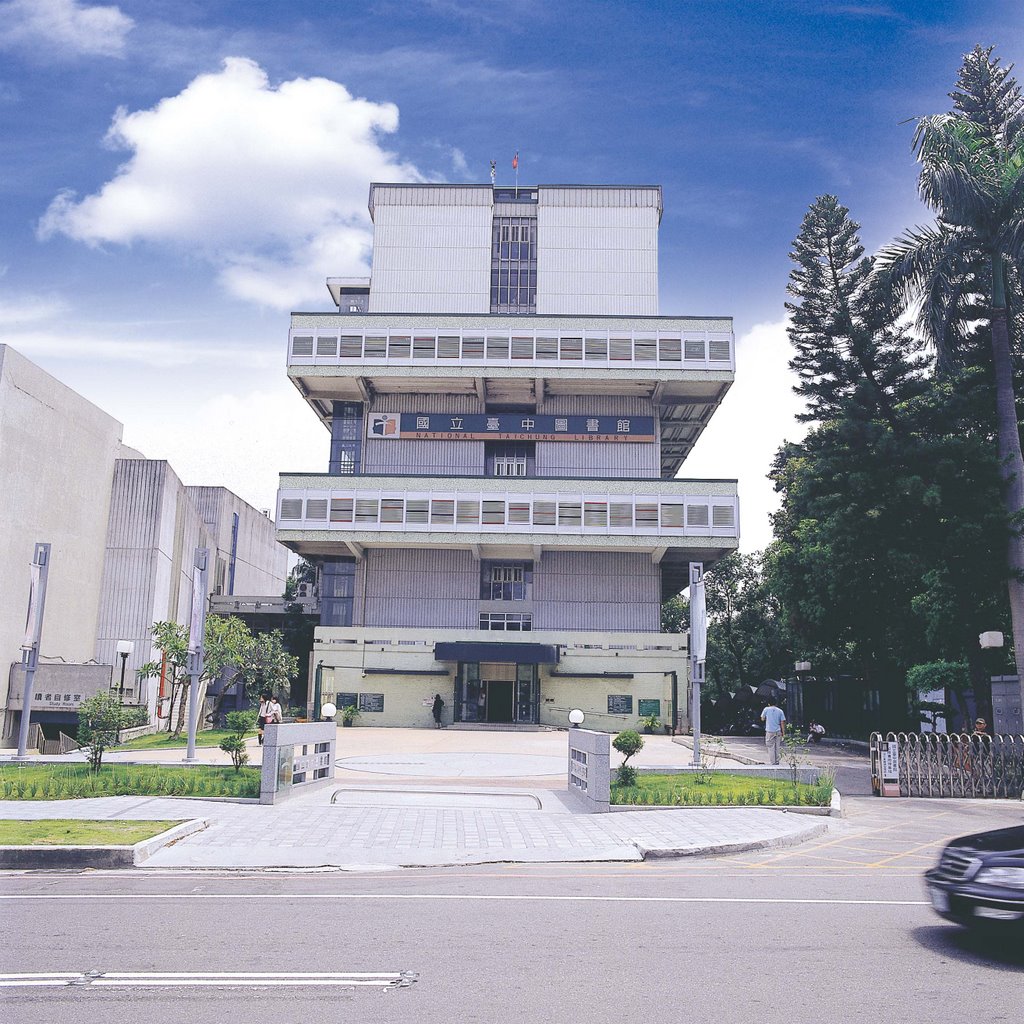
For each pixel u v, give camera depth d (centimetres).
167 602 4309
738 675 5775
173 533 4403
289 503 4244
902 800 1911
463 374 4356
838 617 3631
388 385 4509
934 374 3178
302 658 5128
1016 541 2466
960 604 2794
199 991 605
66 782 1644
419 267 4722
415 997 599
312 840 1256
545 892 966
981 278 2592
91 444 3994
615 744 1812
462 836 1316
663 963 688
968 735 2027
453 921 817
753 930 798
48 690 3525
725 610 5781
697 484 4253
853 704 3912
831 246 3416
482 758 2627
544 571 4434
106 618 4056
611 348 4369
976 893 736
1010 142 2742
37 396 3553
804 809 1630
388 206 4788
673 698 4253
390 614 4422
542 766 2402
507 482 4269
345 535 4225
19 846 1090
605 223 4753
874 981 649
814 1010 585
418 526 4222
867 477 2783
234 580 5994
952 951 734
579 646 4303
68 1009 568
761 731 4934
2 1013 558
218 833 1287
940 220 2619
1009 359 2548
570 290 4684
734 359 4353
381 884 1002
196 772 1798
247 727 1883
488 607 4416
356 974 647
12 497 3388
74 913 828
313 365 4369
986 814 1702
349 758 2580
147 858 1116
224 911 845
